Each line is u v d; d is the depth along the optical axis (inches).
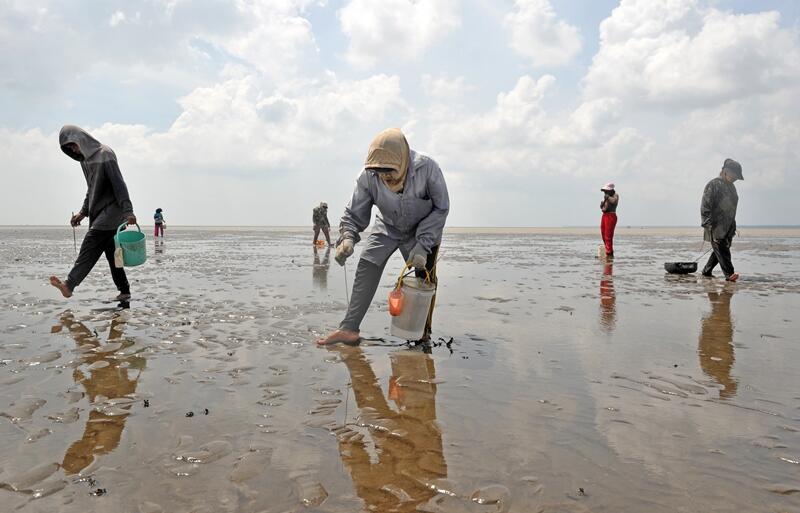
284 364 154.6
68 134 246.8
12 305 248.8
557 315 236.1
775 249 813.9
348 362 157.9
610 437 104.2
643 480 86.9
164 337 186.4
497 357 164.7
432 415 115.3
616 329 206.4
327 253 664.4
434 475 88.0
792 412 118.4
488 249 815.7
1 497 80.0
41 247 770.2
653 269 464.8
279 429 107.0
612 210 592.7
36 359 155.6
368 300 186.9
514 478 87.0
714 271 457.1
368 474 88.2
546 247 880.3
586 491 83.0
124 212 255.1
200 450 96.0
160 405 120.0
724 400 126.0
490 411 118.0
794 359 162.6
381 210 186.1
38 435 102.8
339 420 112.0
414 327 177.3
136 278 367.9
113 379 138.3
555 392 131.3
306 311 240.8
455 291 314.8
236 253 661.3
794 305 264.5
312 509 77.2
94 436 102.6
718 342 184.5
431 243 181.9
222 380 138.9
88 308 242.4
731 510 78.0
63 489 82.6
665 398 127.3
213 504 78.4
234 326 207.0
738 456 96.0
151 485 84.0
